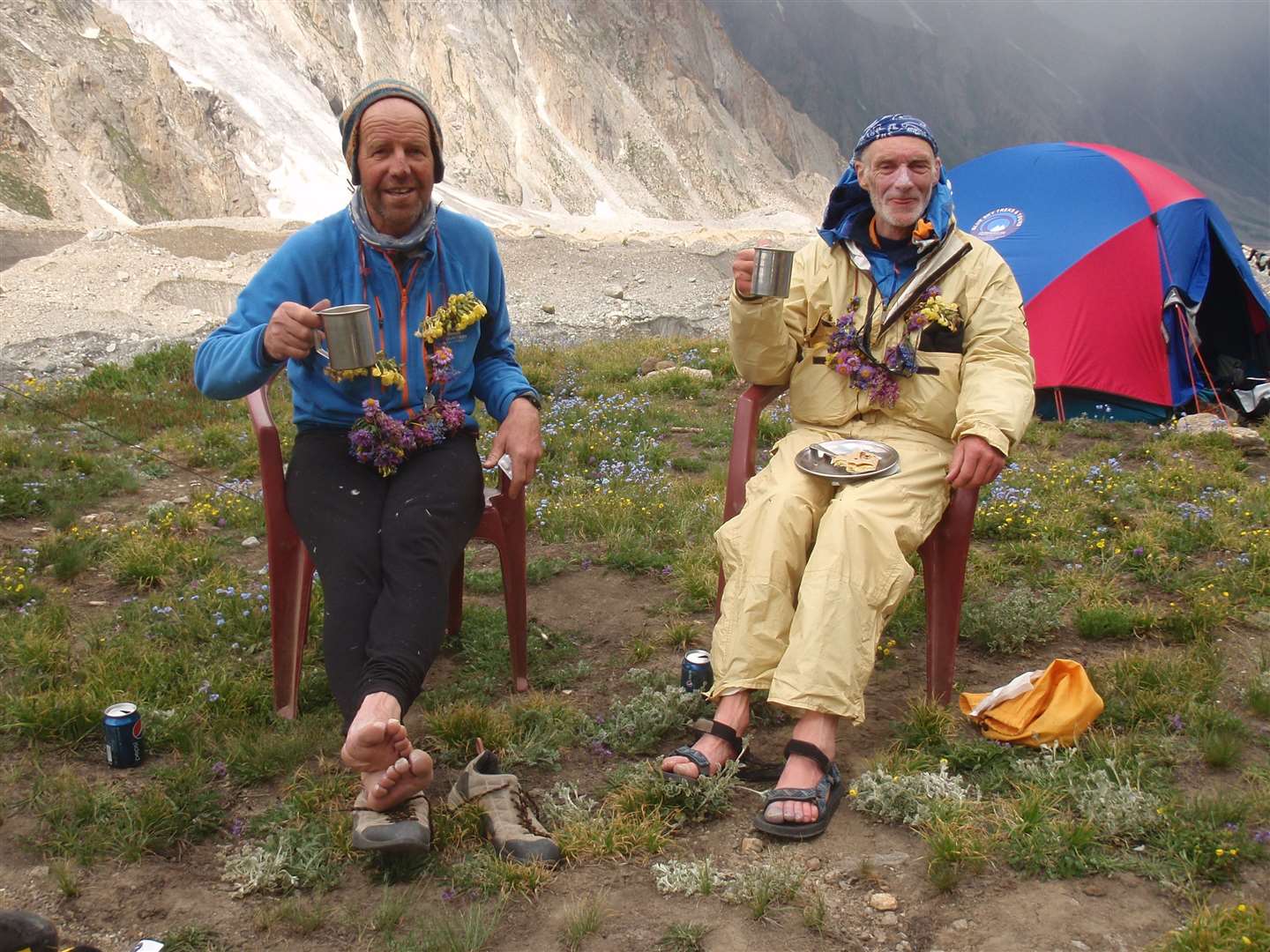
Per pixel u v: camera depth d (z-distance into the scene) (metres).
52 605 3.16
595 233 51.28
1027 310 6.12
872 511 2.37
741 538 2.44
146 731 2.50
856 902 1.98
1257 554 3.42
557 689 2.80
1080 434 5.67
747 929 1.92
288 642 2.61
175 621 3.11
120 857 2.11
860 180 2.64
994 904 1.95
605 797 2.31
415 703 2.71
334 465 2.48
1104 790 2.16
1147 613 3.03
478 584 3.45
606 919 1.95
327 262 2.53
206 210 88.81
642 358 7.95
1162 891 1.97
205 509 4.10
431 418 2.51
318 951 1.90
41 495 4.22
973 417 2.45
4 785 2.32
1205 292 6.20
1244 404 5.95
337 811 2.22
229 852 2.16
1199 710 2.47
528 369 6.97
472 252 2.64
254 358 2.38
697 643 3.04
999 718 2.46
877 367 2.60
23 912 1.76
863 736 2.54
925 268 2.58
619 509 4.06
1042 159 6.63
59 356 11.52
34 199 76.81
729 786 2.28
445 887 2.04
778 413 5.79
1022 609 3.02
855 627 2.27
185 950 1.90
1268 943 1.78
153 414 5.85
